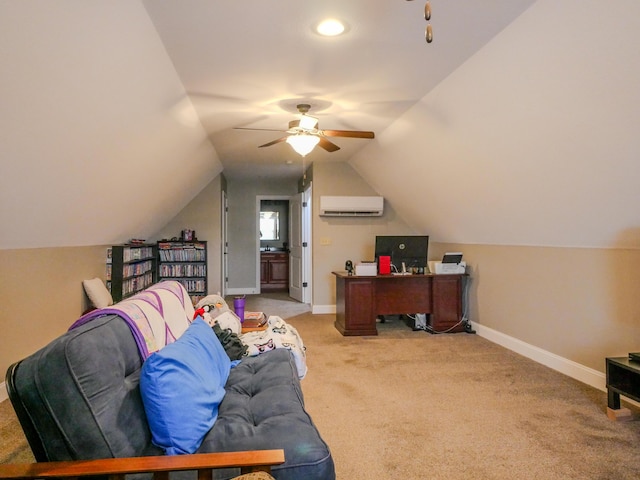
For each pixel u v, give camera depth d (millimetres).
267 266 8781
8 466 1062
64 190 2873
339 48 2463
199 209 6438
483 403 2791
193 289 6113
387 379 3264
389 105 3449
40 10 1517
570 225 3170
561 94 2283
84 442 1138
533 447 2211
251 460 1111
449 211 4688
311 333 4844
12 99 1788
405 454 2152
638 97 1974
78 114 2252
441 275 4863
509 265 4184
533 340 3812
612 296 2998
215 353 1938
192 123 3777
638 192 2451
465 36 2305
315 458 1278
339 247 6008
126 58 2197
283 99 3318
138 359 1560
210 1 1950
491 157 3242
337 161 5914
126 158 3230
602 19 1804
